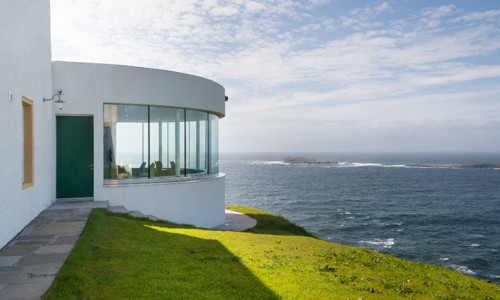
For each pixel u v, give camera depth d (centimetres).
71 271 541
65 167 1178
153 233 917
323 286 618
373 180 12538
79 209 1030
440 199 8050
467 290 768
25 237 736
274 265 717
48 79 1067
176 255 725
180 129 1379
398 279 758
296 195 8362
